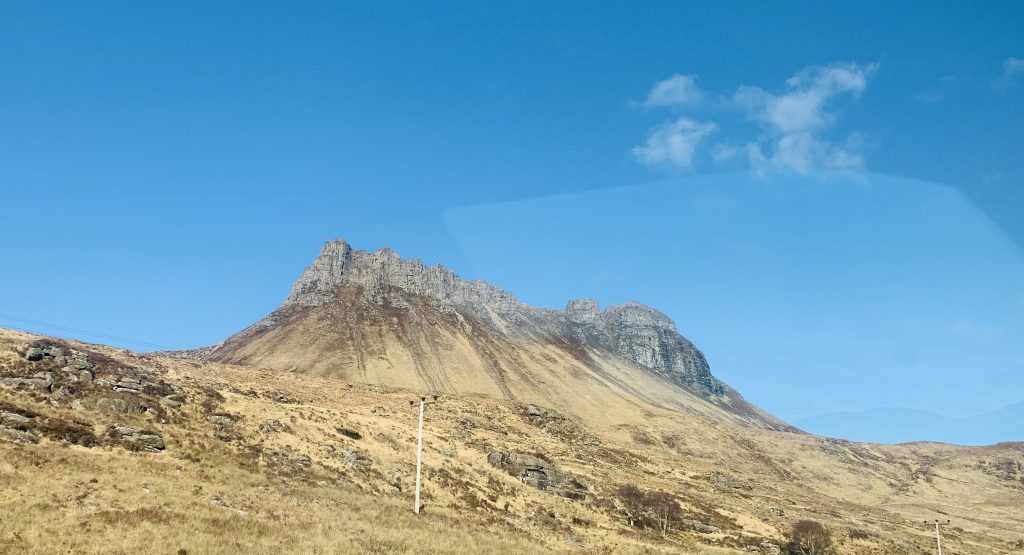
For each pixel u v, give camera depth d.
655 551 76.94
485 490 90.50
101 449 60.16
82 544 36.22
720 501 138.00
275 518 49.59
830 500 197.00
